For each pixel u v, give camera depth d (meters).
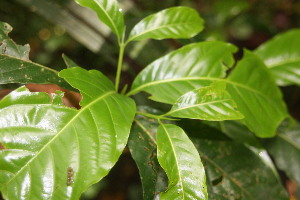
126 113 0.61
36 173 0.56
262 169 0.71
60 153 0.57
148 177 0.63
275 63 0.80
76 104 0.63
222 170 0.69
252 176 0.70
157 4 1.21
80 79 0.62
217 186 0.68
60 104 0.59
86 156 0.58
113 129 0.59
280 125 0.79
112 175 1.37
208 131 0.71
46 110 0.58
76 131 0.58
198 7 1.36
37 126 0.58
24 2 0.89
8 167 0.56
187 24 0.70
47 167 0.57
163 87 0.67
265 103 0.70
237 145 0.71
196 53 0.68
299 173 0.77
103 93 0.62
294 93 1.17
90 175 0.57
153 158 0.64
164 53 0.91
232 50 0.70
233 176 0.69
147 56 0.90
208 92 0.62
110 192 1.34
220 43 0.69
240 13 1.34
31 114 0.58
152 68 0.68
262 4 1.55
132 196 1.33
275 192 0.70
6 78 0.63
